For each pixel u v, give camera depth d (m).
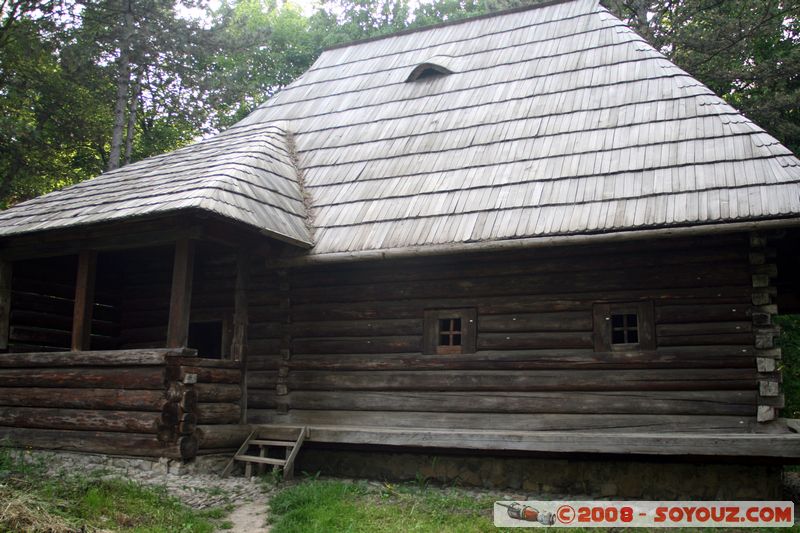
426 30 13.61
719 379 7.47
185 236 8.55
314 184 10.39
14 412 9.35
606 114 9.35
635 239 7.46
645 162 8.27
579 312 8.20
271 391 9.57
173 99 21.12
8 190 20.09
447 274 8.88
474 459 8.39
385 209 9.29
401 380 8.85
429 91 11.62
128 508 6.68
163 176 9.71
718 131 8.27
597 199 8.03
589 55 10.72
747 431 7.29
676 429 7.55
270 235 8.58
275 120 12.52
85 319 9.17
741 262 7.59
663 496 7.61
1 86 18.70
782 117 16.97
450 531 6.39
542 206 8.24
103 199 9.33
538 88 10.48
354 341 9.22
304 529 6.39
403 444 8.18
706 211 7.27
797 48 16.88
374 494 7.75
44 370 9.22
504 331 8.48
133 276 11.45
